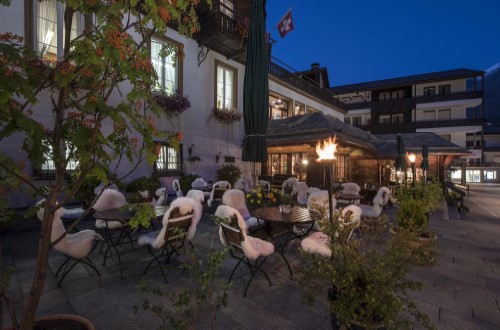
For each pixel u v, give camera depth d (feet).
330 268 6.89
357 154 47.42
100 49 4.77
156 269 12.57
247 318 8.92
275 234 14.71
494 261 14.48
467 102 92.68
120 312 9.06
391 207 31.73
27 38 19.76
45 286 10.78
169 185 29.09
